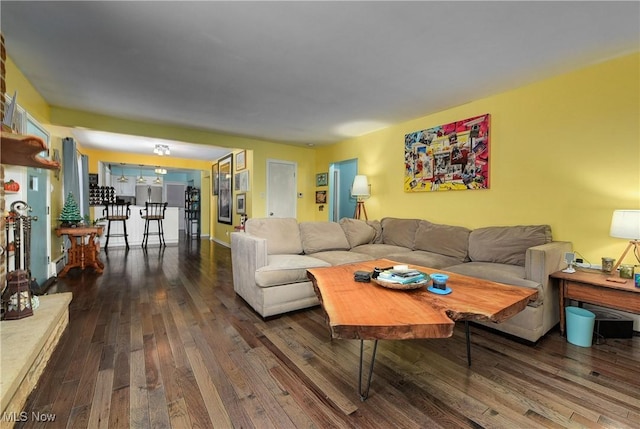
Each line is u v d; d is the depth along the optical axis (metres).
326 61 2.54
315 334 2.30
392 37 2.16
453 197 3.69
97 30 2.11
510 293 1.71
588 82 2.58
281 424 1.35
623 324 2.25
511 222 3.13
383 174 4.70
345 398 1.54
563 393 1.60
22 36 2.18
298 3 1.80
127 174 10.03
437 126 3.84
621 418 1.41
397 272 1.91
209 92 3.25
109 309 2.74
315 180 6.50
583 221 2.63
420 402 1.52
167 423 1.34
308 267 2.79
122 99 3.46
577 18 1.91
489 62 2.52
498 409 1.47
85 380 1.65
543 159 2.88
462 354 2.02
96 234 4.26
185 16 1.94
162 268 4.47
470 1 1.77
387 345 2.15
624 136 2.40
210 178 8.55
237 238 3.14
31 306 1.94
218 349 2.04
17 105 2.64
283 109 3.79
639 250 2.33
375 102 3.52
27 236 2.05
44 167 1.96
